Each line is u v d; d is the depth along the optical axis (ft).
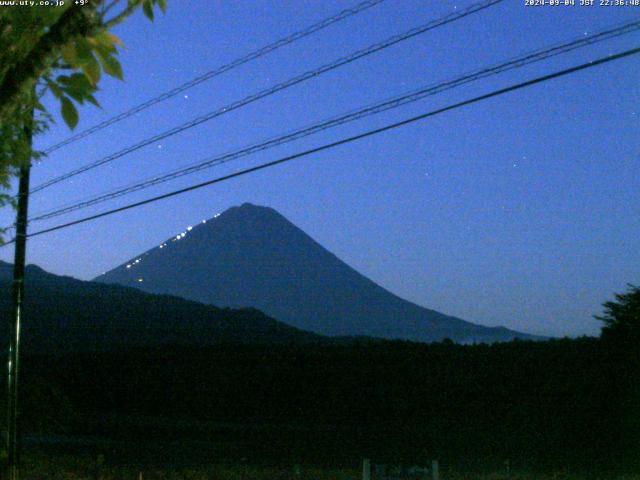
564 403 95.96
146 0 12.35
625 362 86.74
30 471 71.15
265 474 75.61
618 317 88.53
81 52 12.14
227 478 73.36
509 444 99.45
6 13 12.09
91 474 73.31
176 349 179.93
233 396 158.30
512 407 121.19
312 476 74.54
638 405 84.38
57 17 12.25
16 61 12.16
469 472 78.13
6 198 27.22
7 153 22.54
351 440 116.06
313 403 150.20
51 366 179.22
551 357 118.21
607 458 84.89
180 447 110.83
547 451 91.45
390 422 137.59
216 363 166.50
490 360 131.44
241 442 116.16
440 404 135.64
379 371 146.92
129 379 168.76
